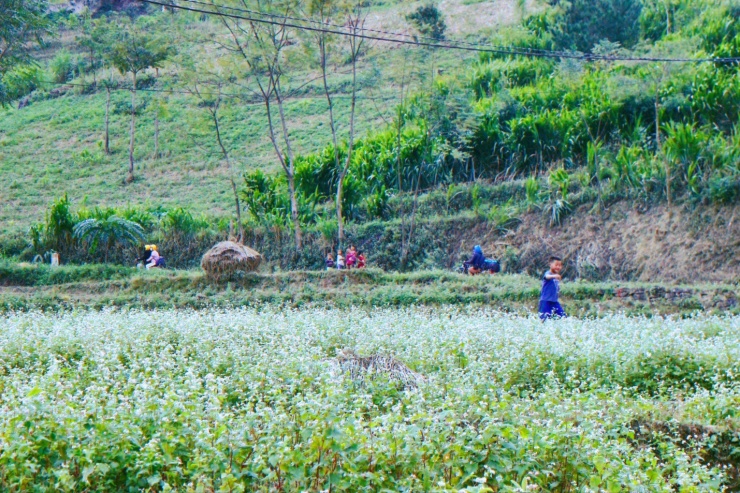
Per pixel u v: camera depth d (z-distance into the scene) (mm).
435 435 10461
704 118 44812
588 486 10250
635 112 46469
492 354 17766
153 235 49469
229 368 16641
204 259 33719
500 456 10367
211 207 55250
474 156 49031
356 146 52594
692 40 49719
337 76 72938
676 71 46375
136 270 36938
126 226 46656
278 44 45500
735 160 40062
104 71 82250
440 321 22750
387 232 45812
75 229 46438
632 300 30328
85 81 81062
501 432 10359
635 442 12984
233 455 10031
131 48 63250
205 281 33750
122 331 20312
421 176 49375
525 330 20000
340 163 50969
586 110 46906
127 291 33844
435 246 44688
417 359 17641
